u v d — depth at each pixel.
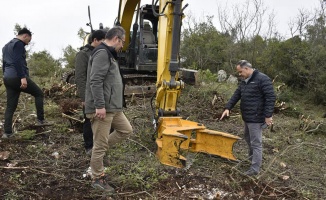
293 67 10.86
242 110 4.40
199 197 3.83
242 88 4.39
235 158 4.72
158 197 3.81
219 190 4.04
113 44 3.62
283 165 4.92
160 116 4.71
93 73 3.46
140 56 8.67
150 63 8.77
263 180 4.39
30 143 5.05
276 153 5.49
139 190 3.92
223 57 13.83
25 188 3.80
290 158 5.30
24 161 4.44
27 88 5.34
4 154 4.47
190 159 4.63
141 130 5.54
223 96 8.59
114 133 3.98
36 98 5.51
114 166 4.32
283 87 10.16
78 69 4.45
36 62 12.81
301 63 10.67
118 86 3.66
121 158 4.67
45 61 13.29
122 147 4.98
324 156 5.55
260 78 4.23
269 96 4.18
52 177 4.07
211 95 8.51
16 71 4.84
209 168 4.51
